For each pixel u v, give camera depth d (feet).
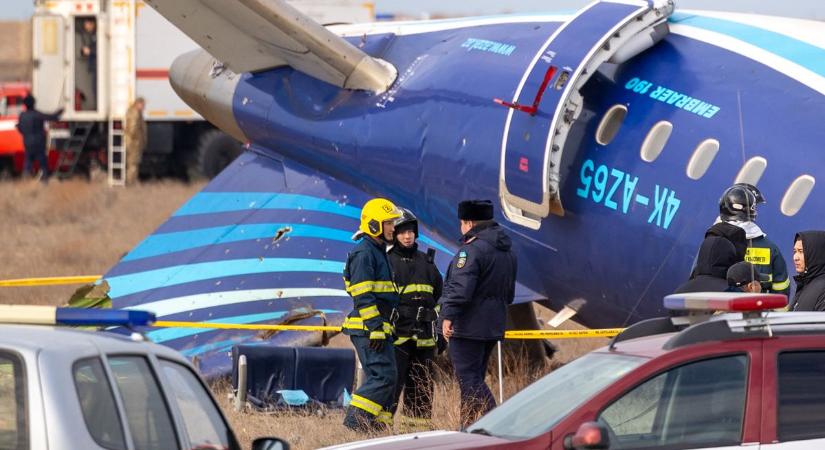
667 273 134.21
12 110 495.00
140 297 180.96
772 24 142.10
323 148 184.55
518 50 161.07
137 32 431.84
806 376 74.02
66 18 436.76
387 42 185.47
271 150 197.26
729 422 73.20
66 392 56.59
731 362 74.38
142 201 394.32
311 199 184.85
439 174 164.25
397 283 127.44
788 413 73.20
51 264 276.62
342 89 184.96
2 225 341.00
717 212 128.16
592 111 143.33
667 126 135.95
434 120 166.20
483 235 123.24
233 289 175.63
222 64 207.72
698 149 131.85
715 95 134.31
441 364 159.94
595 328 155.12
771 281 111.65
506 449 74.23
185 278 181.06
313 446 119.96
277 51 186.91
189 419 67.62
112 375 60.44
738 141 128.67
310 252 175.94
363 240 124.57
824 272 106.22
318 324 164.04
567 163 143.84
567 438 73.67
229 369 157.07
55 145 451.12
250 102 198.49
